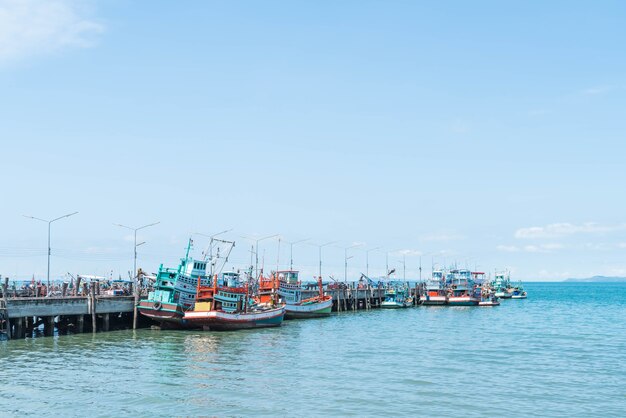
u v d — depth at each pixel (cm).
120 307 8481
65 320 8269
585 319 13238
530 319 13162
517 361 6800
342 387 5278
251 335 8738
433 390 5209
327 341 8375
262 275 12275
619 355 7338
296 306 12338
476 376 5853
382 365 6400
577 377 5862
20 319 7431
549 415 4478
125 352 6906
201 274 9462
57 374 5619
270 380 5531
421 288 19488
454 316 13938
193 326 8925
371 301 17050
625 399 4962
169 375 5678
